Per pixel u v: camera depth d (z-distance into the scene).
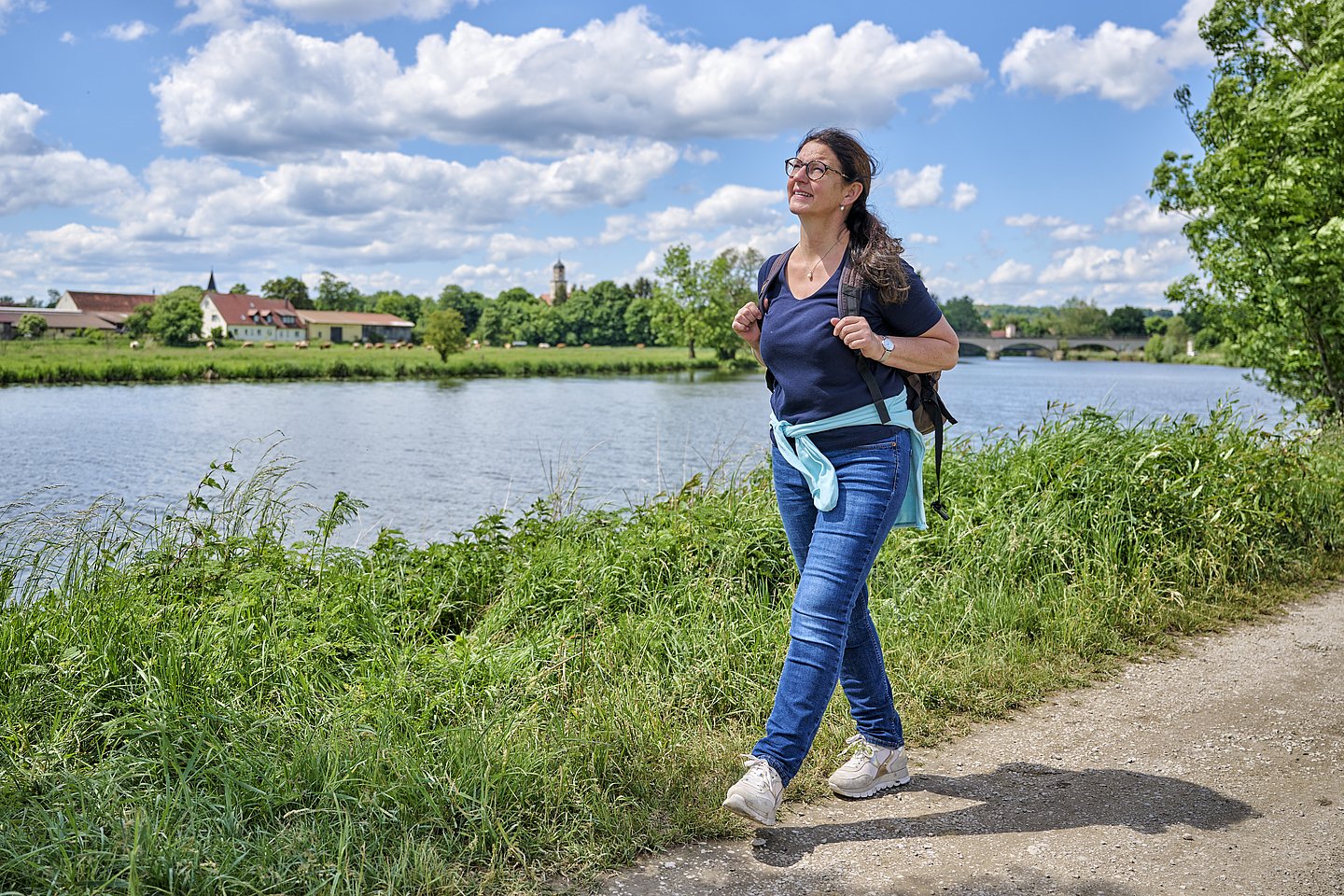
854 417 2.87
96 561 4.19
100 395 49.25
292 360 75.62
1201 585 5.57
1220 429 7.41
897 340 2.80
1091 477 6.10
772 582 5.02
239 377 66.94
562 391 54.00
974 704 3.96
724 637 4.17
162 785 2.79
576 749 3.10
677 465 18.16
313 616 4.04
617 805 2.88
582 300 178.62
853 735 3.47
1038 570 5.36
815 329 2.85
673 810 2.92
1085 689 4.23
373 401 45.22
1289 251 10.80
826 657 2.81
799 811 3.03
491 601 4.75
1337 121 10.69
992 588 5.11
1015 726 3.80
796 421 2.96
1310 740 3.60
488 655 3.77
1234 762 3.41
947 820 2.96
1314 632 5.02
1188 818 2.96
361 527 10.60
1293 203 10.70
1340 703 4.01
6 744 2.91
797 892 2.52
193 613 3.85
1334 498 6.89
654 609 4.46
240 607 3.87
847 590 2.85
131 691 3.24
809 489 3.01
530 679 3.59
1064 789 3.19
